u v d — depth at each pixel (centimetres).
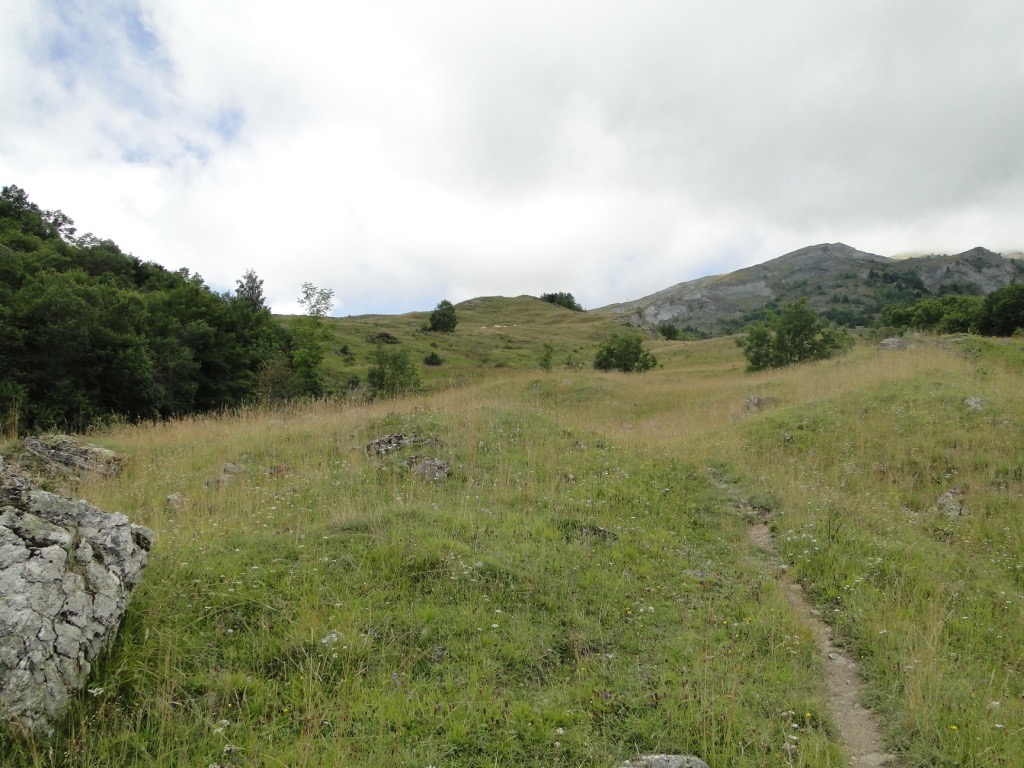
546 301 14838
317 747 426
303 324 3403
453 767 420
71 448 1128
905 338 2747
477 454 1199
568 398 2784
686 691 513
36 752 384
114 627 484
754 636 625
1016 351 2284
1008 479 1132
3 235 4772
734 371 4191
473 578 668
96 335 2094
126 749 412
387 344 7000
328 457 1193
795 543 889
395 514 816
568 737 455
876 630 643
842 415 1585
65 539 486
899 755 466
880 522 991
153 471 1116
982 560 866
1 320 1955
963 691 541
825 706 523
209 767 399
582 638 594
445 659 542
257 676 495
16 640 405
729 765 438
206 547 678
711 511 1050
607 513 964
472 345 7744
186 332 2798
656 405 2603
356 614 578
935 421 1429
